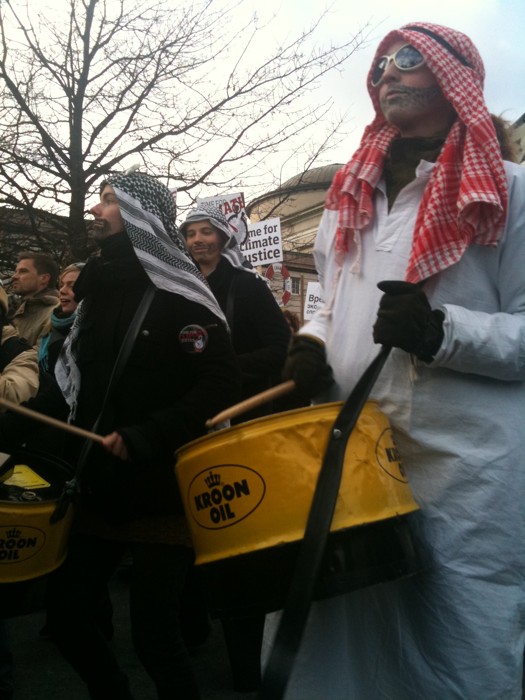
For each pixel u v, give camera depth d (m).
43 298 5.06
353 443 1.72
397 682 1.95
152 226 2.57
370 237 2.04
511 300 1.92
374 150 2.08
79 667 2.38
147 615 2.37
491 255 1.90
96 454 2.43
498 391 1.87
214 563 1.74
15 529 2.23
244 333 4.04
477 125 1.87
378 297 1.98
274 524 1.67
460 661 1.81
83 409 2.59
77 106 10.71
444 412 1.87
